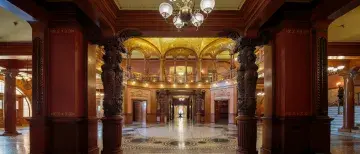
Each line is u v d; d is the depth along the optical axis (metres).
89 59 6.60
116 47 7.14
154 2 6.40
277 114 6.09
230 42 19.27
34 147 5.48
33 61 5.62
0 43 10.43
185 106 35.00
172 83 22.42
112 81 7.02
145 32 7.24
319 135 5.60
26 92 19.16
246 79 6.93
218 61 24.30
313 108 5.69
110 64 7.03
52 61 5.70
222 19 6.96
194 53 22.22
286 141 5.62
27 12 4.96
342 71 13.18
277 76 6.10
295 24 5.78
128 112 20.19
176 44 21.50
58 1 5.35
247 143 6.81
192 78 22.89
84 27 6.41
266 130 6.50
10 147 8.89
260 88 20.61
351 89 12.95
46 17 5.62
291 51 5.74
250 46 6.92
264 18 5.90
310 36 5.80
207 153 7.79
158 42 21.23
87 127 6.25
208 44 21.09
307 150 5.62
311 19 5.74
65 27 5.73
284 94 5.71
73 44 5.70
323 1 5.16
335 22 7.62
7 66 12.94
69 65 5.69
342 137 11.12
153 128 16.62
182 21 5.73
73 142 5.59
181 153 7.80
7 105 12.94
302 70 5.74
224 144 9.63
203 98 22.75
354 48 10.37
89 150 6.32
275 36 6.28
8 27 8.27
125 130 15.22
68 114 5.64
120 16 6.96
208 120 22.34
